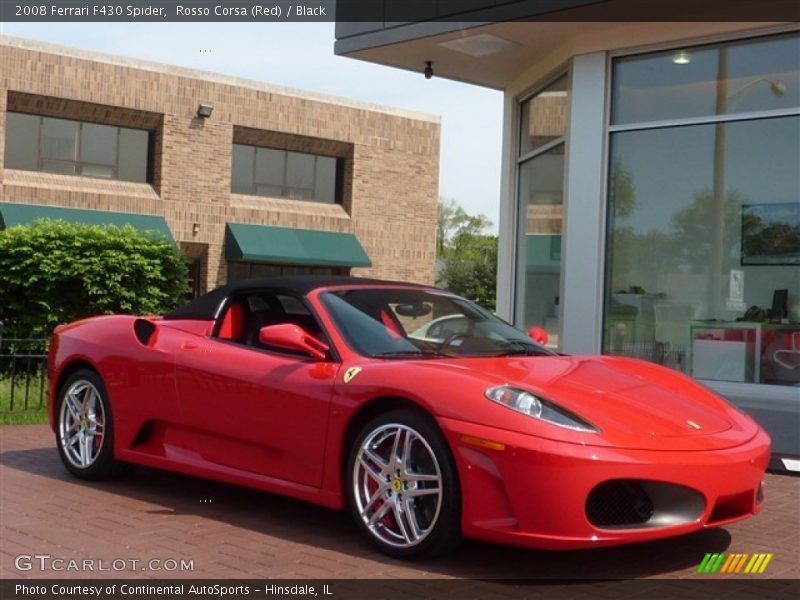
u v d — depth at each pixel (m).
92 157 23.83
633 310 8.49
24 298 15.26
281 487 4.78
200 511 5.19
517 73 10.02
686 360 8.21
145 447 5.62
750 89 7.91
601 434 3.89
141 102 24.05
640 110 8.48
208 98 25.14
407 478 4.21
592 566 4.18
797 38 7.68
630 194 8.52
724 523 4.12
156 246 16.27
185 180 24.80
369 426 4.37
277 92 26.45
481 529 3.96
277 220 26.50
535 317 9.86
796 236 7.65
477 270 49.09
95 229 15.69
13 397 9.59
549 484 3.80
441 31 8.55
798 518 5.15
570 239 8.73
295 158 27.44
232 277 26.00
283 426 4.74
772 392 7.66
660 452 3.90
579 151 8.68
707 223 8.13
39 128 23.02
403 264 29.25
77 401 6.04
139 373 5.55
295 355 4.92
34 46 22.56
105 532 4.72
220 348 5.23
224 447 5.14
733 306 7.98
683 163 8.23
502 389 4.07
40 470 6.38
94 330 5.97
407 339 4.87
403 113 29.09
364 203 28.30
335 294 5.11
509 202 10.34
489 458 3.95
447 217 65.69
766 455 4.31
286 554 4.34
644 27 8.26
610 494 3.92
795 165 7.68
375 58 9.55
